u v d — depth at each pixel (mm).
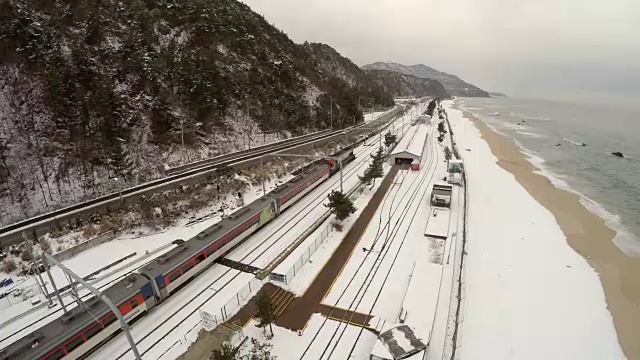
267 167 58688
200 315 26203
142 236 37688
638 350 24891
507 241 39688
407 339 22297
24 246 32938
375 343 22281
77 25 59781
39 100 46781
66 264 32531
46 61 49625
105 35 62094
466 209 47000
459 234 39625
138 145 52938
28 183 40844
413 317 25500
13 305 27250
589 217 48031
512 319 27312
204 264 30938
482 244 38688
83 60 53250
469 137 108062
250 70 83625
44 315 26484
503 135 118062
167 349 23375
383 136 98062
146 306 25812
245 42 92000
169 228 39625
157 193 43844
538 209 49812
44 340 20250
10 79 46281
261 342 23703
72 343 21125
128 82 58375
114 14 68750
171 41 76062
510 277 32781
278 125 78500
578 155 88375
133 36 64688
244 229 36000
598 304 29594
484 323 26750
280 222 41906
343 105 111000
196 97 64375
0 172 39562
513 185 60281
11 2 50844
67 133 46531
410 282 30000
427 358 22609
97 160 46812
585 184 63656
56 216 37031
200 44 79875
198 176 49312
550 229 43406
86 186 43844
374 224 41531
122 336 24281
